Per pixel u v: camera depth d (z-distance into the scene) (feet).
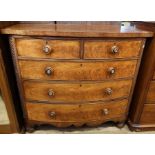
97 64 3.63
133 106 4.66
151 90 4.15
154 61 3.75
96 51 3.49
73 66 3.60
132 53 3.68
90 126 4.91
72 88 3.87
